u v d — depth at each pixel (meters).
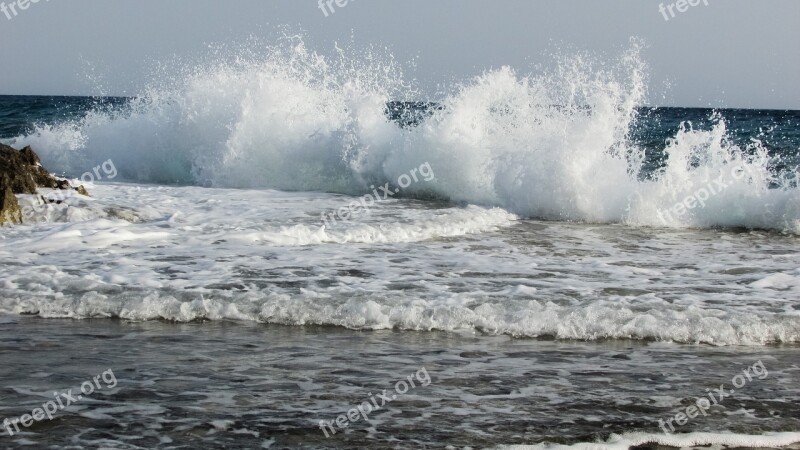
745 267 9.00
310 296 7.17
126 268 8.19
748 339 6.45
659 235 11.25
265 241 9.77
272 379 5.32
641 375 5.56
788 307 7.17
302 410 4.79
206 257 8.78
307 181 15.48
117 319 6.72
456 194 13.82
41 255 8.73
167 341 6.14
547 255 9.51
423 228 10.71
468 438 4.45
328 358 5.80
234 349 5.97
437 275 8.19
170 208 11.92
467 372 5.55
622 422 4.72
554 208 12.76
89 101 51.56
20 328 6.38
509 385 5.30
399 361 5.77
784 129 34.25
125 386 5.12
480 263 8.87
